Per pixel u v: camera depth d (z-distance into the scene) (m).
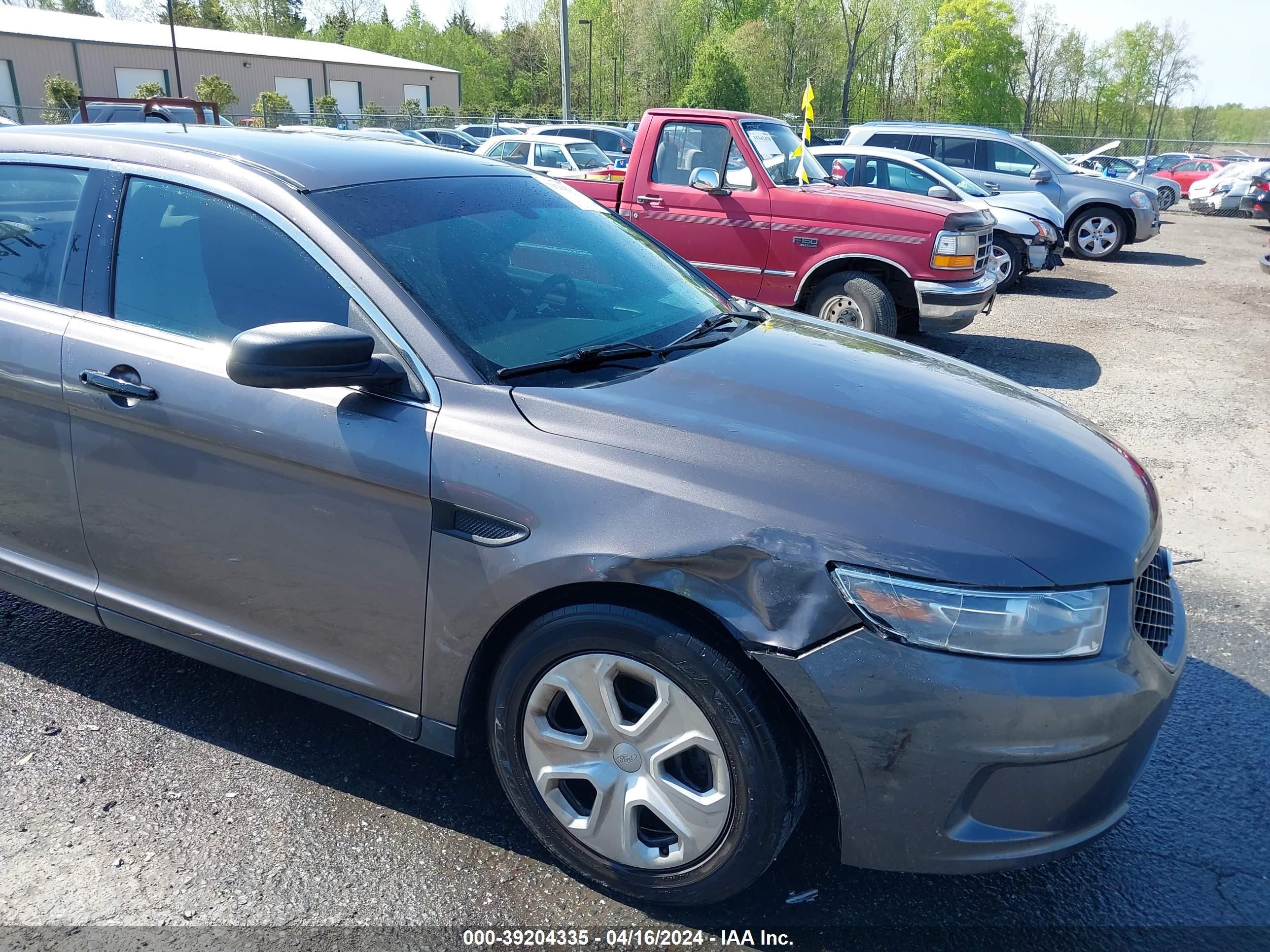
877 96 75.12
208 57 43.97
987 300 7.88
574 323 2.75
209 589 2.72
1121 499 2.36
